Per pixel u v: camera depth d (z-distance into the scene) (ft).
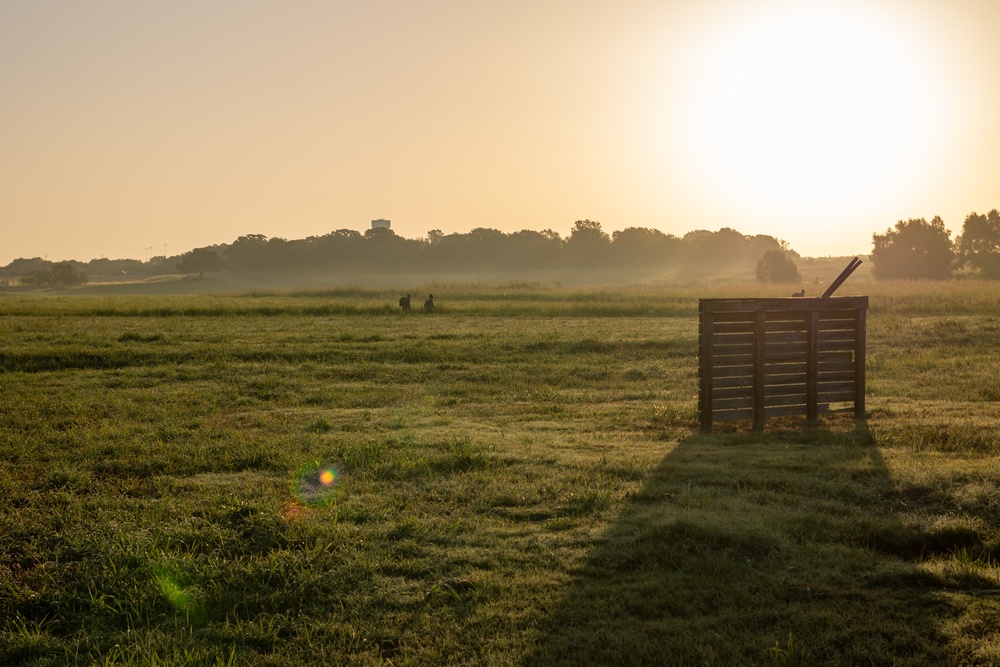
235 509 26.45
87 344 78.07
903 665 17.35
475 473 31.83
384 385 58.39
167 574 21.70
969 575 21.38
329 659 18.17
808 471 31.65
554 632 19.20
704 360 40.32
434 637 19.01
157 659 17.87
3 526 25.57
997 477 28.78
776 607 20.10
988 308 110.22
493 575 21.98
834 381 43.04
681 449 36.27
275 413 47.09
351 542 24.23
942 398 49.70
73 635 19.44
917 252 306.76
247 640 19.02
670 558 22.93
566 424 43.27
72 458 35.09
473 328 96.78
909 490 28.60
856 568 22.21
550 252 654.94
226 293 221.46
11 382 58.75
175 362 68.85
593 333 88.07
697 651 18.02
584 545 24.14
